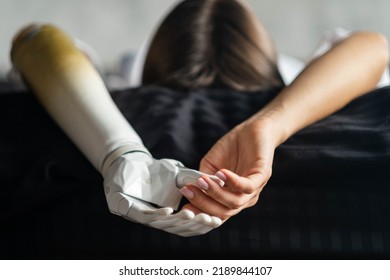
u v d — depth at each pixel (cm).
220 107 74
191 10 89
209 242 63
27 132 71
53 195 63
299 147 64
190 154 66
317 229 62
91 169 65
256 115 65
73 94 69
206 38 87
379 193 63
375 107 69
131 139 63
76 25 238
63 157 66
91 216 63
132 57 149
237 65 84
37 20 237
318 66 72
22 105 74
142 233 63
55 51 75
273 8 243
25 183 62
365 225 62
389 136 63
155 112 72
